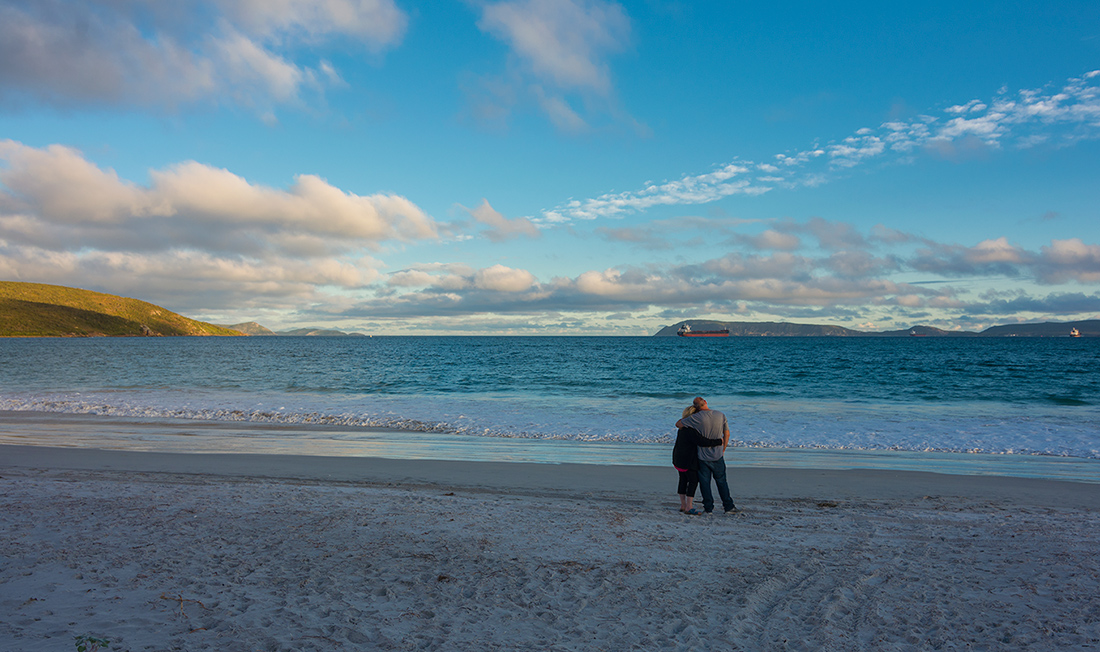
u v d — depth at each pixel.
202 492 7.99
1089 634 4.04
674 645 3.83
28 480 8.81
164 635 3.68
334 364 50.81
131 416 18.31
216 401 22.00
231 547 5.59
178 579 4.70
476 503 7.76
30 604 4.09
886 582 5.06
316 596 4.46
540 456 12.14
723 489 7.68
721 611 4.40
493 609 4.34
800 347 103.94
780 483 9.70
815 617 4.31
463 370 43.25
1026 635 4.03
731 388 29.34
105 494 7.72
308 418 17.72
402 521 6.67
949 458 12.23
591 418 17.73
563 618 4.21
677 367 47.09
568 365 49.56
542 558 5.53
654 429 15.77
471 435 15.06
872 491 9.13
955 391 27.66
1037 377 36.09
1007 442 13.94
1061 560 5.67
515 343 135.88
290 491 8.20
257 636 3.72
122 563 5.03
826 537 6.50
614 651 3.71
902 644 3.91
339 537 6.01
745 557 5.71
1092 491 9.14
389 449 12.88
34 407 20.14
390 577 4.92
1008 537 6.52
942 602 4.61
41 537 5.71
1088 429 15.58
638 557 5.64
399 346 112.12
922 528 6.91
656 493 8.92
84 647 3.40
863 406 21.33
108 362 52.81
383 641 3.73
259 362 53.84
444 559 5.43
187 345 122.00
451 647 3.68
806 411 19.70
